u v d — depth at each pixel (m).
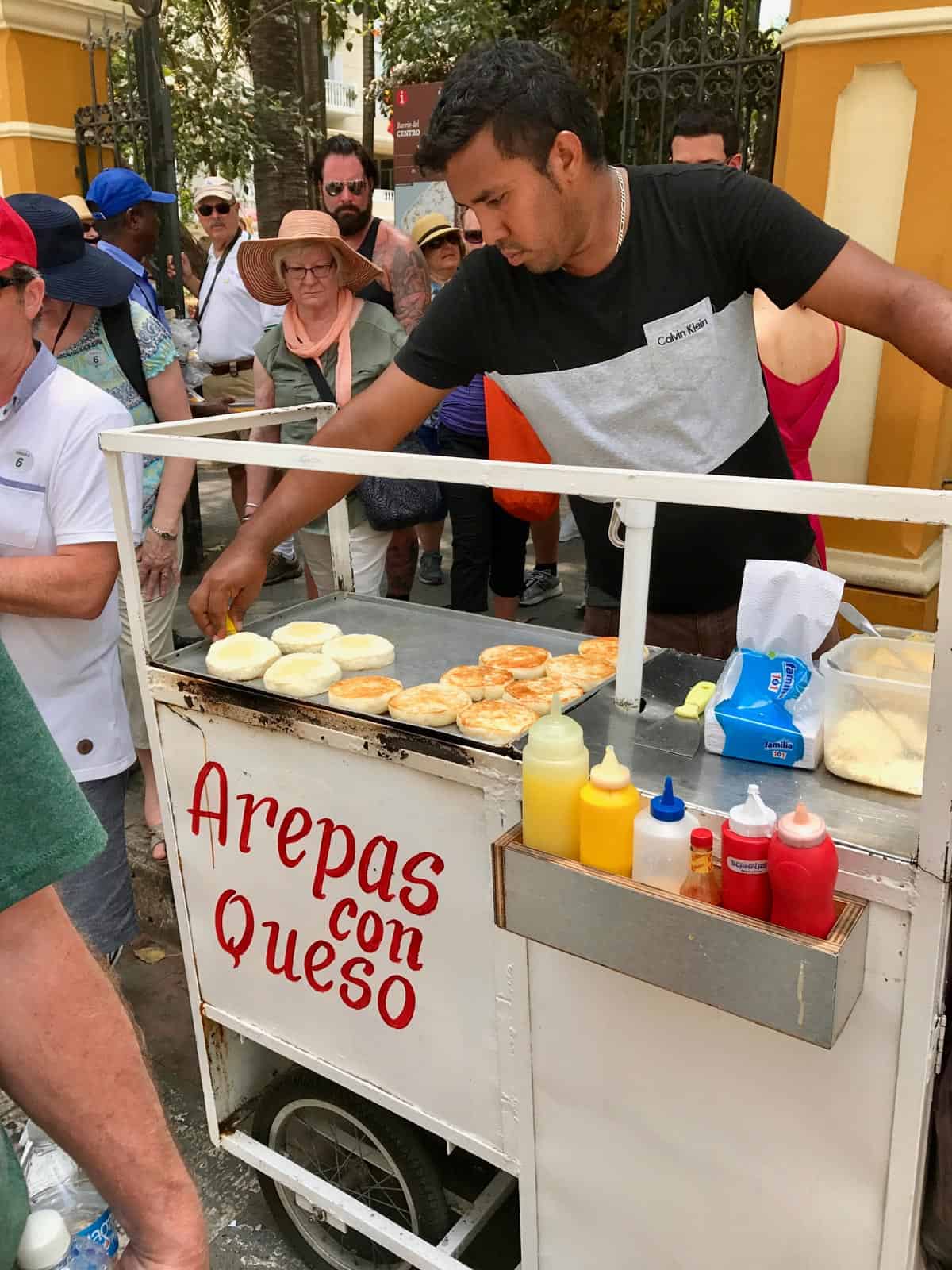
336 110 20.22
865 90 2.70
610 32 7.40
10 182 5.02
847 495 1.01
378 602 2.16
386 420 1.83
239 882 1.75
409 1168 1.75
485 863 1.40
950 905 1.08
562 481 1.24
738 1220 1.30
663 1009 1.26
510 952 1.41
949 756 0.97
